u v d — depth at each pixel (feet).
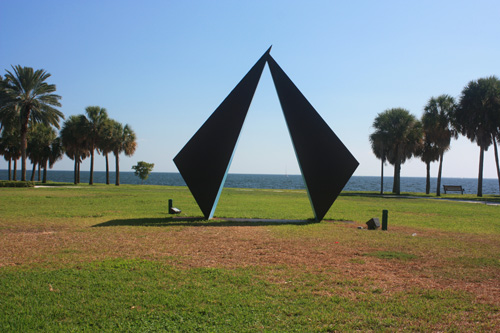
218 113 43.65
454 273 21.90
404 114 125.49
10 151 155.84
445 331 14.23
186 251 26.37
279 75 44.55
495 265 23.85
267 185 267.18
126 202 66.49
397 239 32.58
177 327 14.16
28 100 111.55
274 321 14.83
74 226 37.55
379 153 133.90
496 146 107.14
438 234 36.65
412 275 21.43
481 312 16.07
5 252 25.41
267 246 28.53
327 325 14.53
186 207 59.88
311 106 44.09
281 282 19.63
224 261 23.75
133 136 152.87
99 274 20.33
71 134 140.56
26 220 41.22
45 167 159.74
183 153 43.45
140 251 26.20
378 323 14.79
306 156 43.75
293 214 52.31
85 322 14.48
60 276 19.85
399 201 88.53
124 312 15.39
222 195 96.02
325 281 19.92
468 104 105.70
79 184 143.95
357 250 27.66
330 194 43.80
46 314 15.05
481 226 43.47
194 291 17.90
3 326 13.87
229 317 15.12
